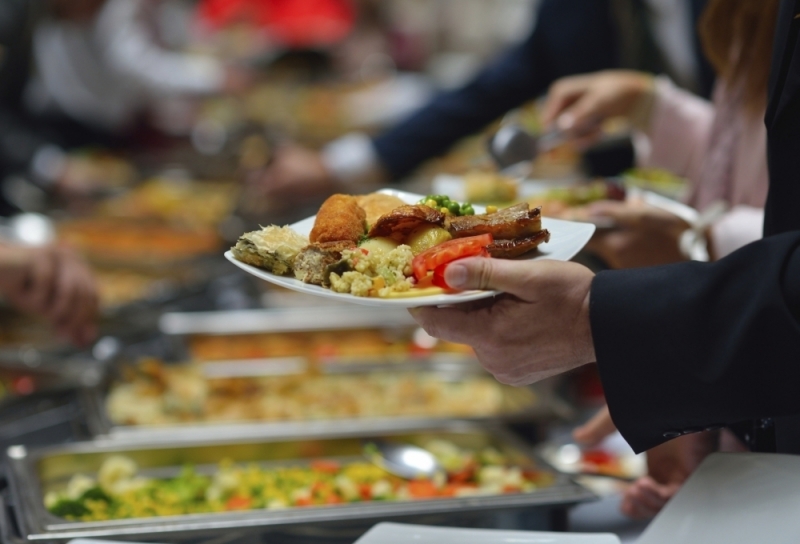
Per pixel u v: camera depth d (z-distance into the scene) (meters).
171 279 3.31
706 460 1.11
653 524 1.06
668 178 2.70
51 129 5.26
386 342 2.75
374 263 1.08
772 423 1.24
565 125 2.23
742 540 1.01
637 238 1.63
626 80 2.24
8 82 4.79
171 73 5.88
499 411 2.16
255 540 1.46
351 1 8.50
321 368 2.41
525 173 2.28
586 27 3.29
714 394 1.05
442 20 8.67
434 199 1.21
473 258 1.04
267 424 1.97
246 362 2.46
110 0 5.66
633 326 1.06
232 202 4.34
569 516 1.55
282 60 7.68
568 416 2.00
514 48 3.69
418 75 8.33
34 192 4.31
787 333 0.99
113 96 5.68
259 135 5.49
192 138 5.82
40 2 4.90
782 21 1.13
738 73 1.59
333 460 1.94
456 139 3.80
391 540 1.13
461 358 2.47
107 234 3.83
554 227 1.23
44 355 2.39
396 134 3.88
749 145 1.73
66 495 1.71
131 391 2.19
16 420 2.01
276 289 3.13
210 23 7.93
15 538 1.42
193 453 1.88
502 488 1.69
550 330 1.11
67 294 2.33
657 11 2.80
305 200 3.94
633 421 1.10
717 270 1.06
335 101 6.89
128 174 4.92
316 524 1.47
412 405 2.20
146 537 1.42
